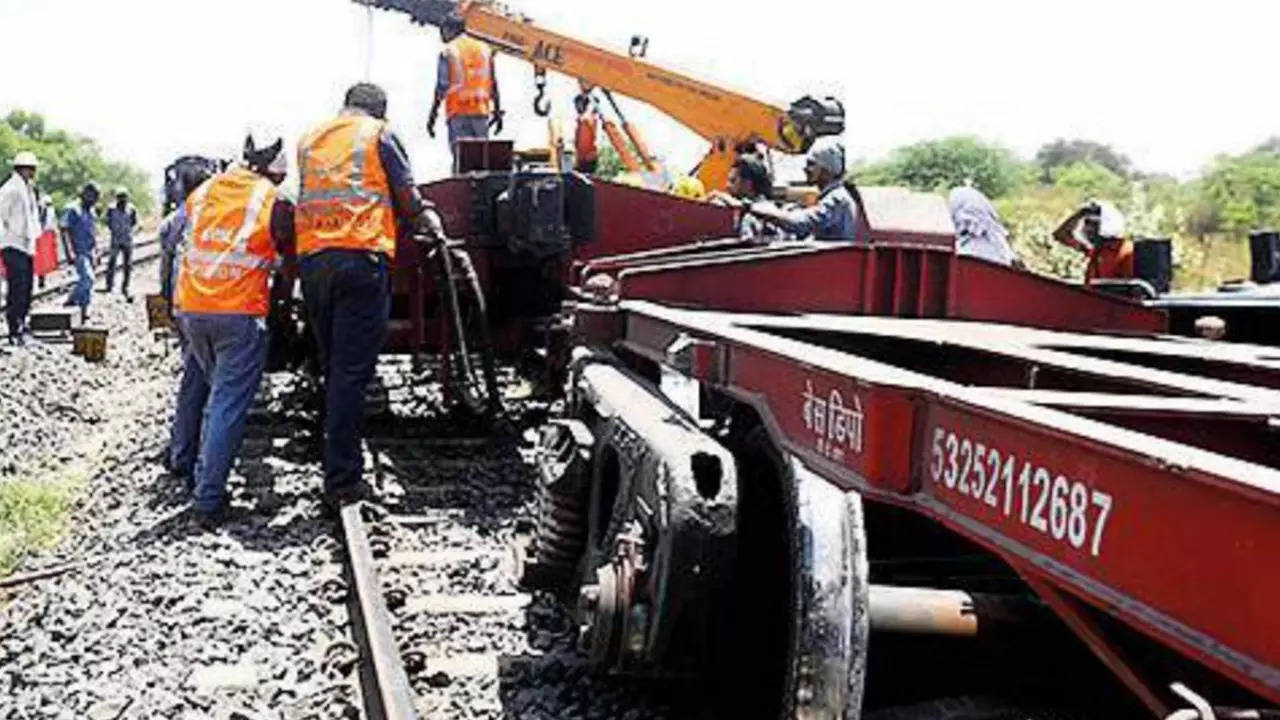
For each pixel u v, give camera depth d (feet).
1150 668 8.84
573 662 16.28
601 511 15.67
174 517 23.61
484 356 28.37
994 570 12.75
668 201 30.73
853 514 11.14
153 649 17.02
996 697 11.64
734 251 21.15
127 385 44.16
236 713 14.80
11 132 177.68
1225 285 25.43
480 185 29.99
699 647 12.70
